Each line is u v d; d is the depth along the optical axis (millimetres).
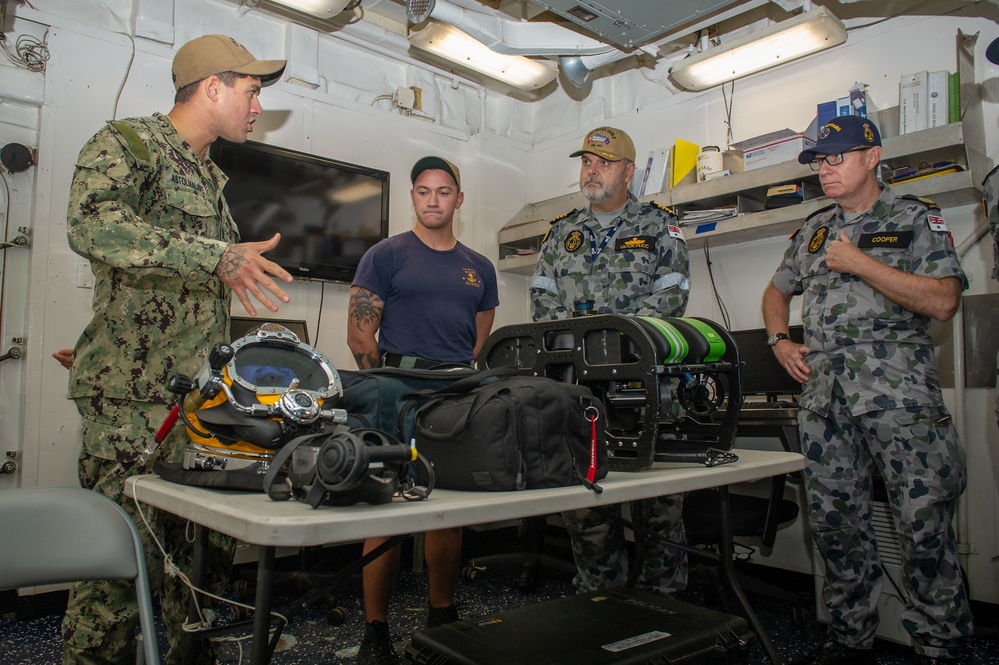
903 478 1930
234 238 1675
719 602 2777
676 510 2129
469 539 3926
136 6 3047
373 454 851
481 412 1098
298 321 3260
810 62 3281
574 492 1061
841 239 2010
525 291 4363
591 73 4199
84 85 2861
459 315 2059
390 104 3926
